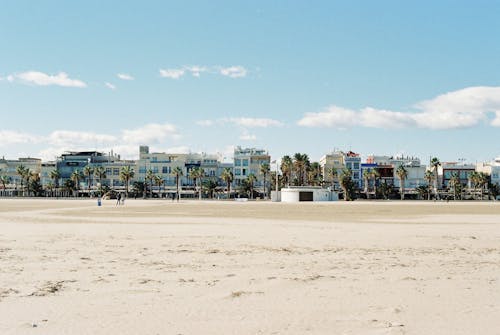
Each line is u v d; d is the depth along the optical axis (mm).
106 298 12031
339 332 9328
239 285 13688
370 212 67000
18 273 15445
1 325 9672
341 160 189000
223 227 36844
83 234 29859
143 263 17812
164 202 118250
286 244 24547
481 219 50344
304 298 12125
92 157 194000
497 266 17422
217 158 192875
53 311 10742
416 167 190000
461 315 10586
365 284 13914
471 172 182375
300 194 127812
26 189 186375
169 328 9492
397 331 9367
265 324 9812
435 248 23078
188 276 15094
